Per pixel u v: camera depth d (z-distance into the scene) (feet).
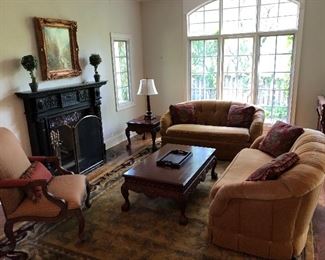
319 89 15.80
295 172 6.39
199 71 18.86
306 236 7.29
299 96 16.31
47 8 12.15
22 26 11.12
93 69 15.16
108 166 13.73
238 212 7.07
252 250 7.21
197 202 10.01
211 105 16.15
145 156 14.97
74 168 13.01
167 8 18.34
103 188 11.34
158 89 20.13
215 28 17.65
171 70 19.33
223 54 17.84
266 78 17.11
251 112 14.49
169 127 15.30
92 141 14.01
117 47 17.44
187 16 17.99
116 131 17.69
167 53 19.15
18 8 10.89
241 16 16.81
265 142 10.82
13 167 7.80
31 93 10.78
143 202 10.15
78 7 13.84
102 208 9.81
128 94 18.93
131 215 9.32
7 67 10.66
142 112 20.47
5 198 7.49
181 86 19.29
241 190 6.71
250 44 16.97
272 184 6.39
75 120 13.66
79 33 14.06
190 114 15.98
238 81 17.87
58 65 12.83
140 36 19.42
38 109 11.32
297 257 7.06
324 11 14.76
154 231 8.43
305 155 7.11
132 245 7.84
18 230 8.66
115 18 16.66
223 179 8.42
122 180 12.05
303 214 6.51
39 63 11.97
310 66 15.69
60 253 7.61
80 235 8.00
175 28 18.44
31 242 8.09
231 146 13.66
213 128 14.47
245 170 9.03
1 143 7.80
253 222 6.95
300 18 15.21
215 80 18.45
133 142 17.66
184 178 8.77
